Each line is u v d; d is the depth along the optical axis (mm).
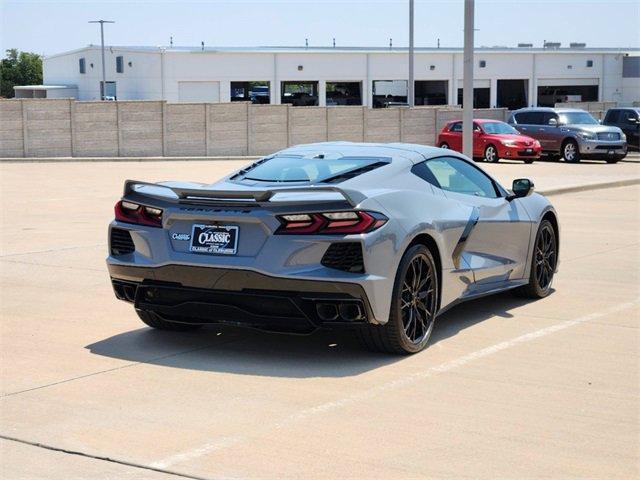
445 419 5250
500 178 23797
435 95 71000
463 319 7824
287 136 38781
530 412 5375
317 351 6750
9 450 4797
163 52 61656
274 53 63656
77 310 8188
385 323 6305
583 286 9352
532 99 70562
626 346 6914
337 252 6086
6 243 12203
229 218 6242
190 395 5711
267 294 6191
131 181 6793
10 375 6160
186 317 6859
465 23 17938
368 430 5066
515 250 8141
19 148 33531
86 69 74125
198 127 36688
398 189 6812
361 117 40500
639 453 4734
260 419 5258
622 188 21734
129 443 4887
